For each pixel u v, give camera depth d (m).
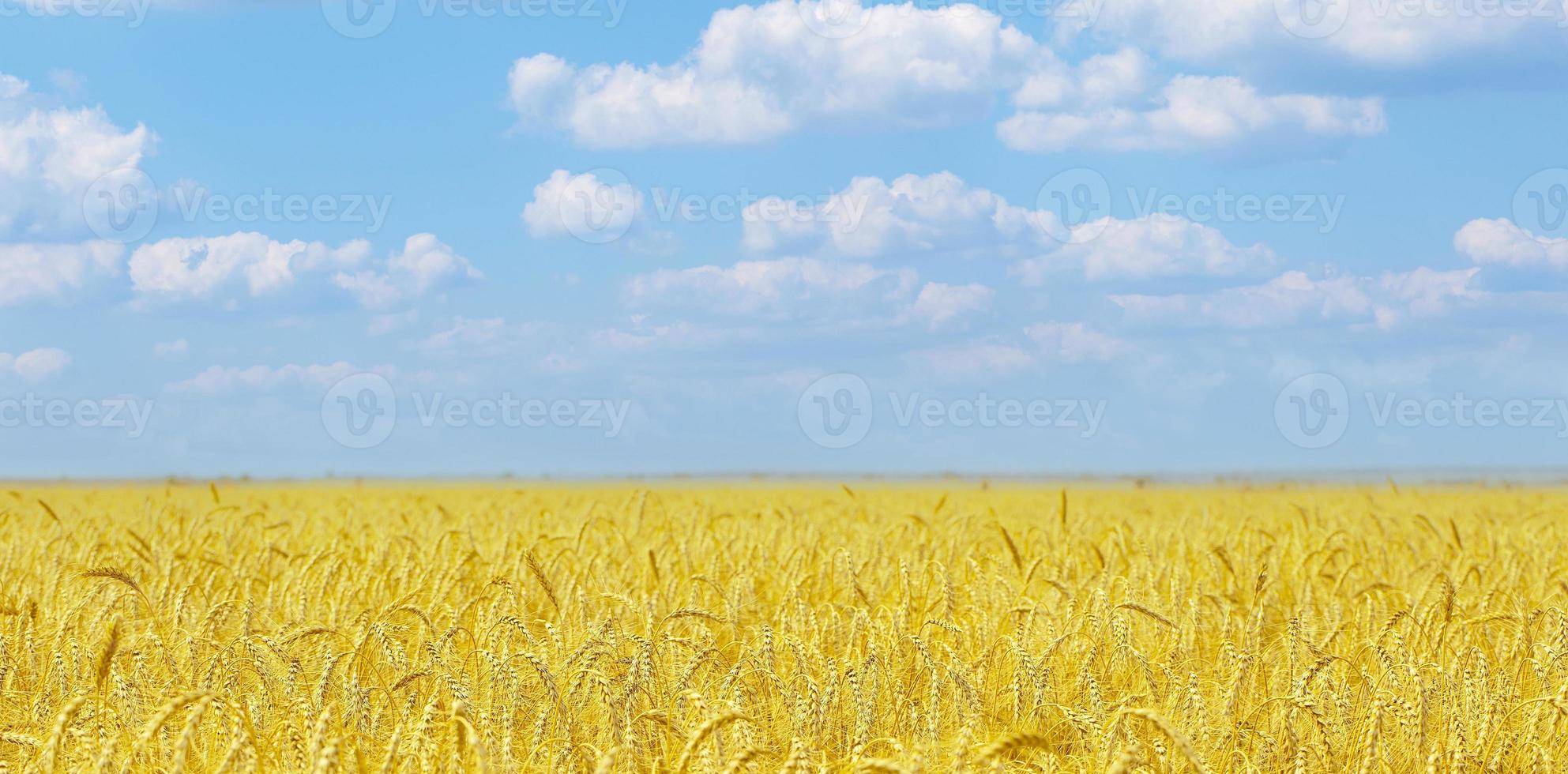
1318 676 6.67
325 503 30.19
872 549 13.41
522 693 6.96
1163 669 7.00
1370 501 28.02
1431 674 7.03
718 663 7.25
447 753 5.39
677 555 11.84
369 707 6.39
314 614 9.35
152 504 24.14
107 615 8.41
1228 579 12.14
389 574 10.17
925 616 8.94
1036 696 6.67
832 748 6.39
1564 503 34.56
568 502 28.94
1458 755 5.46
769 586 11.27
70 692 6.80
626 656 7.39
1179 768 5.64
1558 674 7.37
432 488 51.50
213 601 9.73
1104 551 13.28
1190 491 55.22
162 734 5.95
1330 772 6.00
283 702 6.59
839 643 8.51
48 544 12.76
